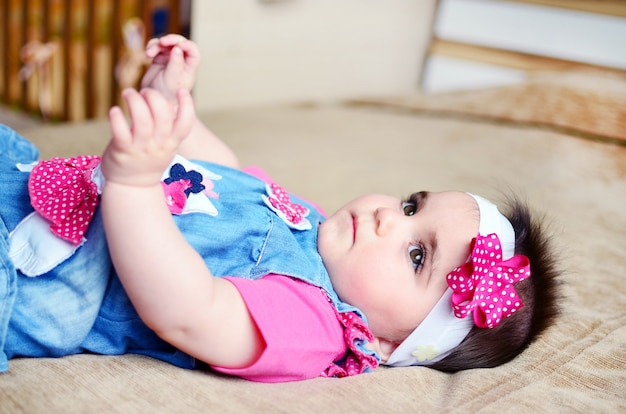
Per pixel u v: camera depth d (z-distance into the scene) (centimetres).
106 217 74
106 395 74
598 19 261
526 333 101
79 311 82
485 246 94
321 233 103
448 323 97
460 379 92
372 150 190
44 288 82
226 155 119
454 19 306
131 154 71
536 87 237
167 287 75
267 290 86
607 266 131
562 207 157
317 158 178
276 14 258
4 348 81
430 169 178
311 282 92
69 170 89
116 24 271
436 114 228
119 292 85
